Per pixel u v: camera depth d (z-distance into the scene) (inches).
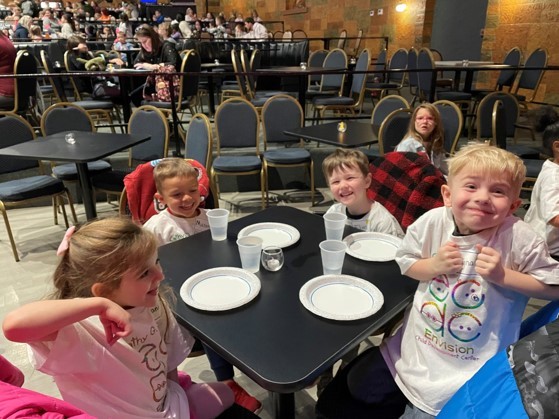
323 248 48.9
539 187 69.2
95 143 116.6
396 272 48.8
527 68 171.3
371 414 41.3
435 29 310.7
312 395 65.4
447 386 38.3
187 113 239.8
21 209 148.3
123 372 35.7
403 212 73.6
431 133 117.6
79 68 210.2
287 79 270.2
